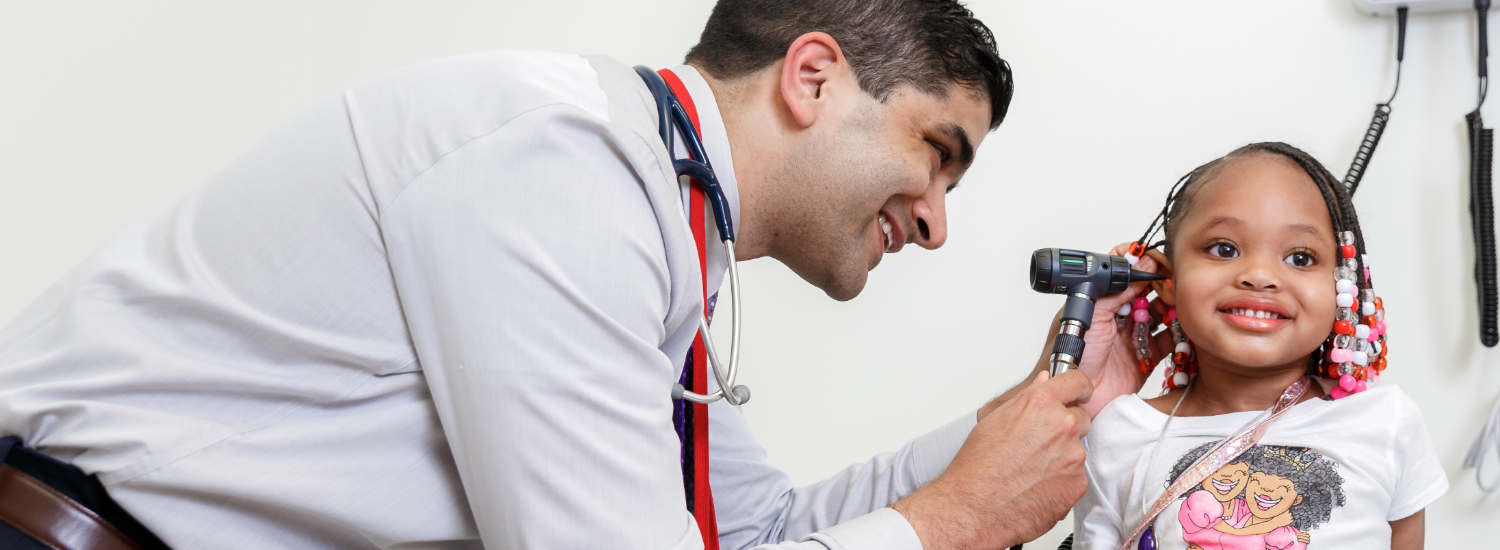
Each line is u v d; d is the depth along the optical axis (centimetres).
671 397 70
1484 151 112
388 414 64
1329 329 94
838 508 102
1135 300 104
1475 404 113
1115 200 130
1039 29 133
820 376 143
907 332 139
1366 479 90
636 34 153
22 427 61
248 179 65
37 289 127
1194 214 100
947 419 137
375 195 60
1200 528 91
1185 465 95
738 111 81
